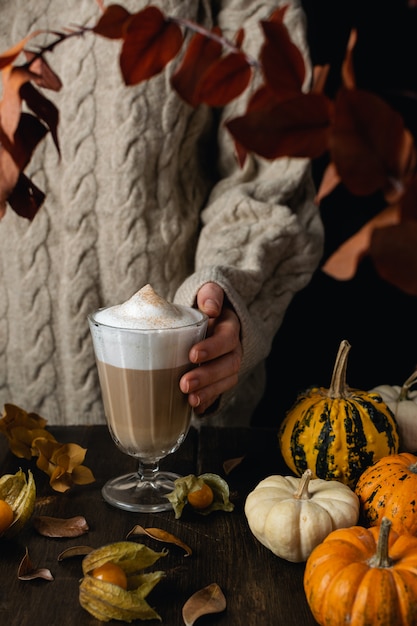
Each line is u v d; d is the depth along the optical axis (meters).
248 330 0.74
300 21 0.77
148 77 0.31
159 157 0.88
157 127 0.87
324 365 1.12
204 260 0.82
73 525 0.61
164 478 0.69
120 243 0.88
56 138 0.39
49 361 0.91
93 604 0.51
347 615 0.50
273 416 1.14
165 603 0.54
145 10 0.29
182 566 0.58
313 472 0.66
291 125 0.22
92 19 0.84
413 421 0.70
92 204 0.88
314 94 0.21
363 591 0.50
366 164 0.19
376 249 0.18
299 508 0.58
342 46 1.02
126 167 0.86
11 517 0.59
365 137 0.19
